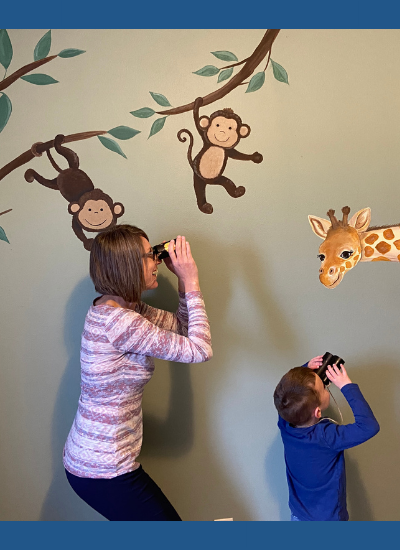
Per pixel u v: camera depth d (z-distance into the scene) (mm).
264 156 1381
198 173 1382
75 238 1405
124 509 1180
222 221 1401
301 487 1294
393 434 1479
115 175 1383
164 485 1503
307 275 1428
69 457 1194
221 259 1416
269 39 1349
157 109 1363
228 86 1359
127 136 1371
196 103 1361
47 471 1494
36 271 1422
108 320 1114
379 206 1399
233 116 1366
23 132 1375
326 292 1436
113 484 1150
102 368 1124
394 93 1368
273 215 1402
